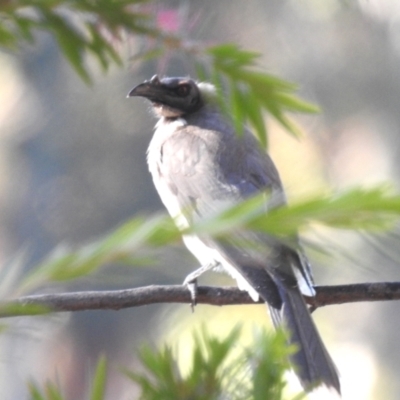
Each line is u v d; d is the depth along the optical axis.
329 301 9.04
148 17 2.88
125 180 24.14
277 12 20.31
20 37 2.98
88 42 2.91
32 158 24.86
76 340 25.23
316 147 21.05
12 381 24.03
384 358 23.27
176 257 2.01
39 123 24.66
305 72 21.16
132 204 24.14
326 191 2.02
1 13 2.81
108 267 2.00
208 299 9.37
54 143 24.42
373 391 23.06
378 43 21.22
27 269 2.23
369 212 1.98
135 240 1.98
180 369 2.40
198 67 3.00
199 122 12.93
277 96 3.05
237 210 2.03
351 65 21.36
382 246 2.00
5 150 25.02
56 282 1.98
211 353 2.38
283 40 20.64
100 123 23.67
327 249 2.01
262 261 2.13
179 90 13.11
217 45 2.96
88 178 24.28
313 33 20.78
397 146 21.19
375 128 21.47
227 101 3.11
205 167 12.05
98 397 2.26
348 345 23.56
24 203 24.83
